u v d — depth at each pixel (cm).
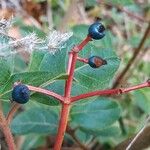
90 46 16
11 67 13
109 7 34
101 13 34
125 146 19
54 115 23
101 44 23
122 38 33
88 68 15
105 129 23
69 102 13
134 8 33
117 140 27
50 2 30
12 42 12
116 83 26
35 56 15
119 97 28
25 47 12
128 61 28
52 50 13
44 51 15
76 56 13
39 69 15
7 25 13
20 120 23
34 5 30
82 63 15
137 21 34
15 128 23
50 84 15
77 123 22
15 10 28
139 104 26
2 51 12
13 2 28
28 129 23
